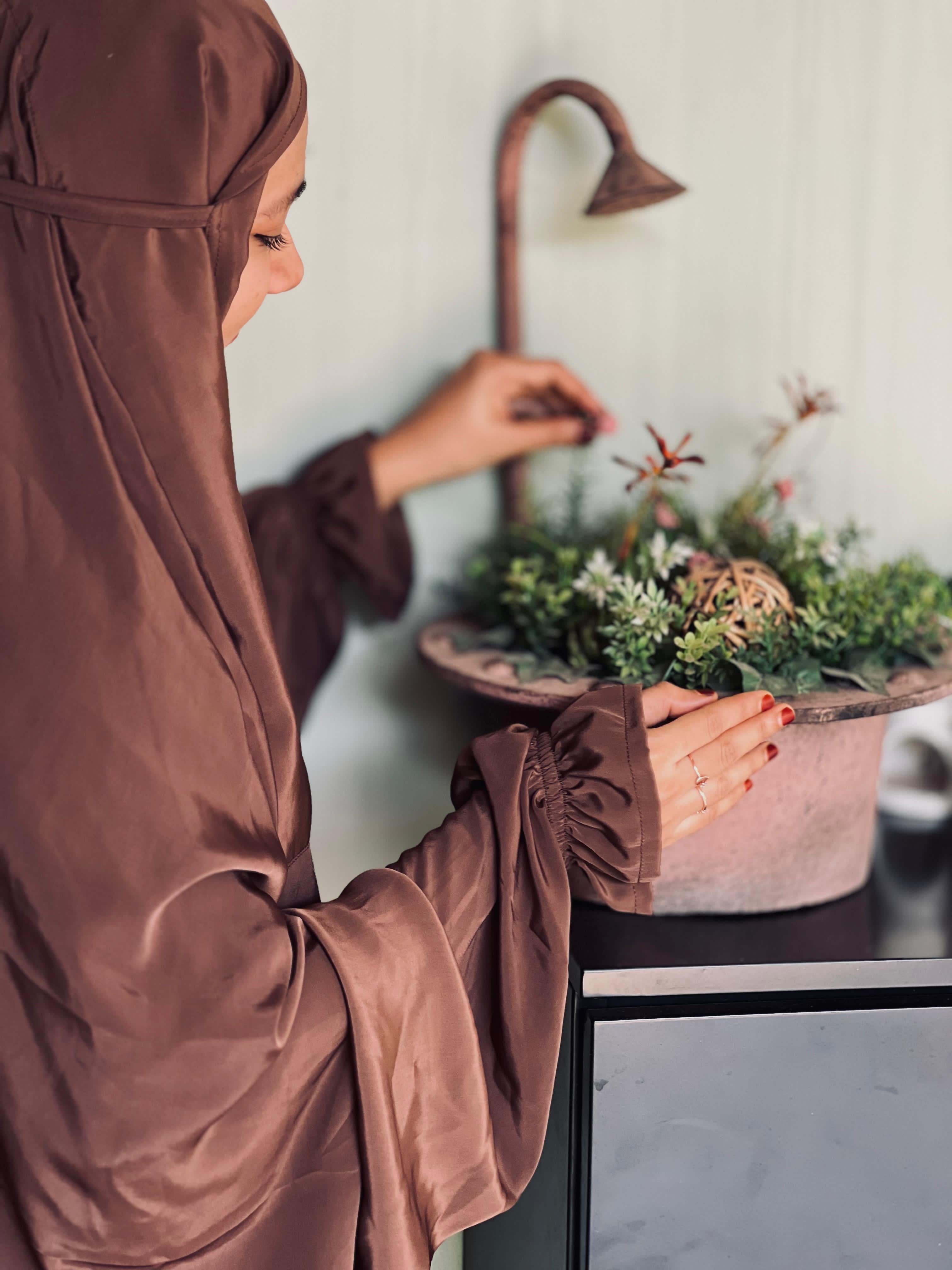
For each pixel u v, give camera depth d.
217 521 0.59
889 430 1.17
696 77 1.09
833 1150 0.77
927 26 1.10
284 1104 0.58
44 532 0.56
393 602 1.09
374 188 1.07
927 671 0.84
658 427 1.15
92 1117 0.54
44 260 0.56
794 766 0.81
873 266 1.14
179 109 0.56
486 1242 1.04
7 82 0.55
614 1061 0.75
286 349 1.09
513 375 1.05
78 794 0.54
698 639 0.76
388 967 0.61
